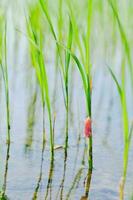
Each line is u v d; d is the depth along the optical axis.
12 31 12.56
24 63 10.57
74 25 5.89
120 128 7.33
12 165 5.89
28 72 10.05
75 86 9.31
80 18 10.60
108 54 11.59
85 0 12.16
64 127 7.36
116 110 8.15
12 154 6.24
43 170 5.78
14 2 13.12
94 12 12.79
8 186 5.29
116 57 11.47
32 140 6.78
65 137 6.89
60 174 5.68
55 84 9.24
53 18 12.55
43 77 6.14
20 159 6.09
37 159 6.12
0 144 6.57
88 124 5.71
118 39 12.28
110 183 5.42
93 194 5.14
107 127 7.37
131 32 12.35
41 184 5.38
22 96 8.70
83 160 6.14
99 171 5.76
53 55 11.47
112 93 9.09
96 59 11.34
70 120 7.68
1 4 12.11
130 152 6.22
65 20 10.61
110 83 9.61
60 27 7.56
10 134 6.96
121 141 6.79
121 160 6.08
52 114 7.92
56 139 6.87
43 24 11.33
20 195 5.07
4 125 7.31
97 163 5.99
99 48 11.95
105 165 5.93
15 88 9.13
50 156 6.25
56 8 12.63
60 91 9.02
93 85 9.55
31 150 6.41
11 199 4.96
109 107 8.31
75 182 5.46
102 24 11.77
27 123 7.46
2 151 6.32
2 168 5.78
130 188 5.24
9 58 10.95
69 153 6.38
